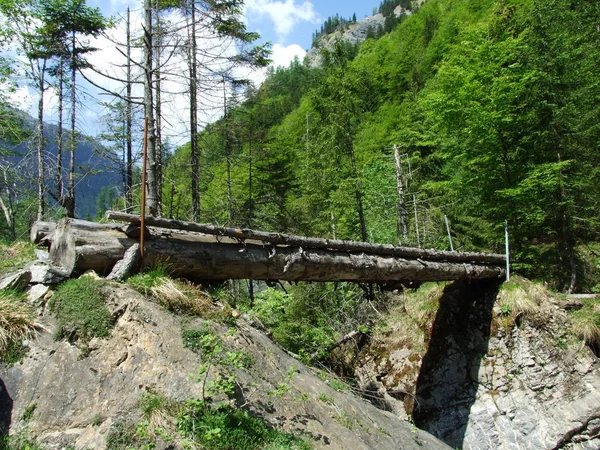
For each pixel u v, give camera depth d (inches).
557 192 447.2
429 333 430.3
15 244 270.7
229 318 188.9
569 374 357.1
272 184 714.2
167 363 150.9
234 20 396.5
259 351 186.4
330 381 228.1
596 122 480.1
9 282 169.5
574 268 442.0
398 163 594.2
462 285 440.5
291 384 181.8
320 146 608.1
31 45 548.4
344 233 676.7
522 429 358.6
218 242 216.5
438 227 639.8
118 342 154.4
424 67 1412.4
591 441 335.0
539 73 454.6
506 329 391.2
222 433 133.2
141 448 123.9
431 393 407.8
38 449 124.8
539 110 463.2
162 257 192.2
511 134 472.7
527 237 478.9
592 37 554.9
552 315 380.5
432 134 603.8
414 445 202.1
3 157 565.6
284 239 234.8
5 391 141.5
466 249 589.0
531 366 372.8
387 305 484.4
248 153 601.9
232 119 521.0
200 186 557.9
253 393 159.5
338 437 164.1
